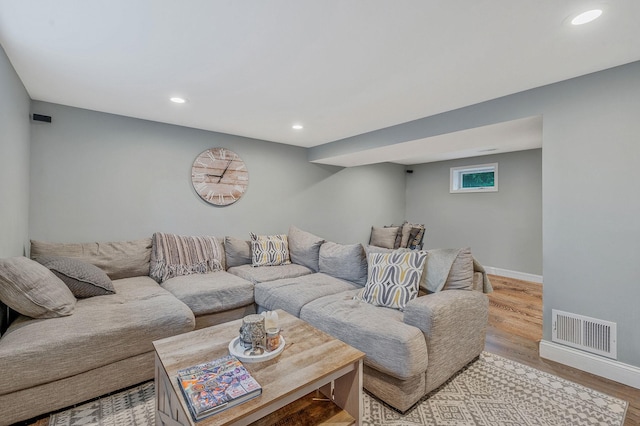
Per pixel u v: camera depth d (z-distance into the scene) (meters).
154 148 3.43
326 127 3.65
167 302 2.35
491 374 2.21
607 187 2.15
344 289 2.88
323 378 1.37
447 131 3.03
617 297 2.12
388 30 1.67
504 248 5.31
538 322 3.22
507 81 2.33
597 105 2.17
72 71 2.19
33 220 2.77
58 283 2.15
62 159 2.91
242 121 3.41
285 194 4.61
